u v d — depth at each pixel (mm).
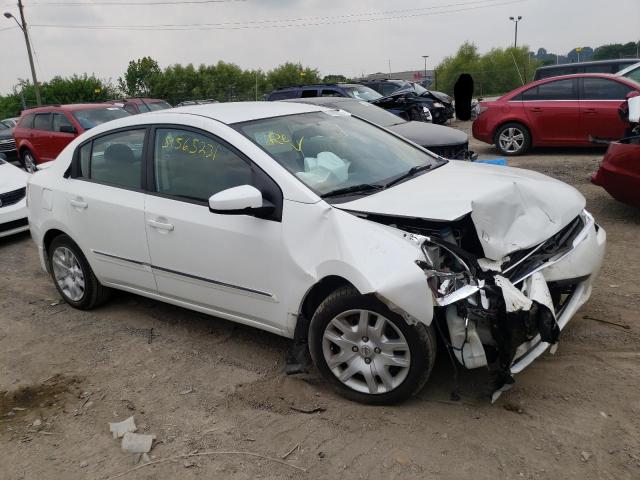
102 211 4500
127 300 5352
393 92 18969
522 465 2836
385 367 3287
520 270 3293
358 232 3201
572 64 15273
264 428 3301
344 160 3982
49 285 6008
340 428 3238
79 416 3582
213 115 4109
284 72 56875
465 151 8094
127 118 4586
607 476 2721
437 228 3346
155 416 3508
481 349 3062
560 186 3920
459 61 44719
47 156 13672
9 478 3078
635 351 3754
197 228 3869
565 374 3559
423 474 2834
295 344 3701
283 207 3504
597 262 3697
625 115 7359
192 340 4449
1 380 4113
